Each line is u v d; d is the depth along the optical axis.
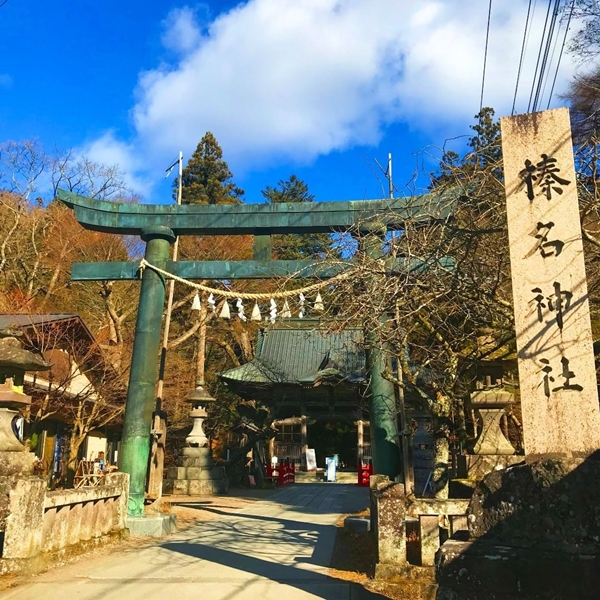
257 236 11.66
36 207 27.91
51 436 19.83
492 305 8.53
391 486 6.79
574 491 3.92
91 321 26.67
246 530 11.42
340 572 7.38
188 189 37.97
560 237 4.85
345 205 11.16
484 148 7.92
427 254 8.27
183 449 22.56
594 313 8.44
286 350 28.84
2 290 22.31
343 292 8.93
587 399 4.45
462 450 9.57
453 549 4.05
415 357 11.14
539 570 3.80
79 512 8.54
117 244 27.30
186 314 31.05
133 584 6.70
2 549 7.31
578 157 7.28
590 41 13.86
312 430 37.91
